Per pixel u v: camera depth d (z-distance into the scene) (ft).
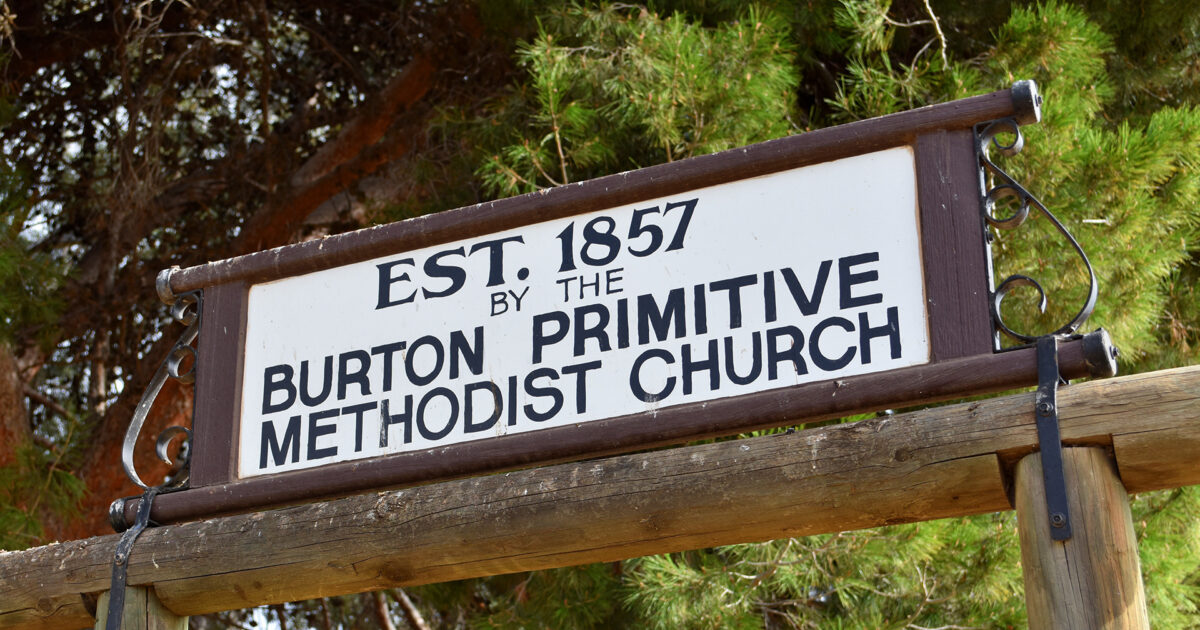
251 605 9.71
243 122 29.63
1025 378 7.73
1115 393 7.49
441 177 23.15
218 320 10.16
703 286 8.66
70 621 10.18
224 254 27.48
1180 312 21.03
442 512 9.02
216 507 9.56
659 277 8.81
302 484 9.30
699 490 8.34
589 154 18.42
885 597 18.72
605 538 8.63
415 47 26.45
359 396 9.44
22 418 23.66
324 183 26.17
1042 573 7.34
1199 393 7.29
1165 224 19.11
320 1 28.55
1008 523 17.57
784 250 8.54
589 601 18.93
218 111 29.09
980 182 8.28
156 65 27.53
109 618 9.69
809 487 8.07
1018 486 7.63
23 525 19.79
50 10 27.58
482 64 24.77
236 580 9.52
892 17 21.75
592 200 9.18
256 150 28.37
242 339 10.02
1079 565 7.23
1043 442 7.50
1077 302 17.98
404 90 25.84
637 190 9.06
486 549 8.89
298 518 9.45
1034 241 17.87
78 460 23.52
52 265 22.49
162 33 25.53
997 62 18.37
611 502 8.54
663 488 8.43
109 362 28.96
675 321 8.64
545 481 8.80
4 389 23.43
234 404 9.82
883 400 7.93
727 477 8.29
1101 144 17.67
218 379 9.95
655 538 8.54
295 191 26.37
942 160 8.38
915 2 21.65
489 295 9.31
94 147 28.73
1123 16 21.59
